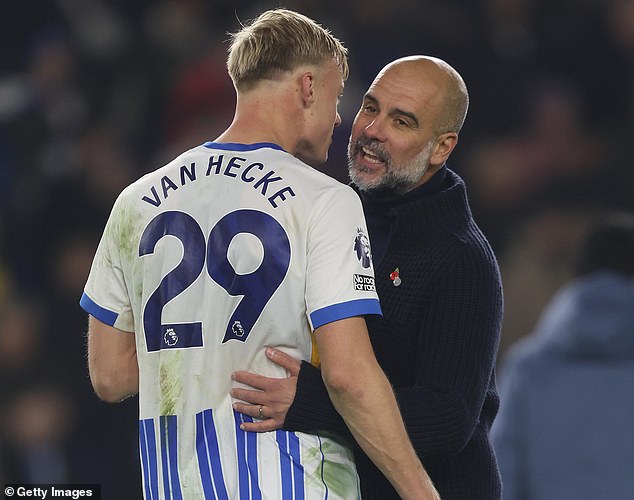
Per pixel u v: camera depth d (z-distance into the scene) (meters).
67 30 32.06
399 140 12.01
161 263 11.30
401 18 31.12
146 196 11.51
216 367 11.09
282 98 11.45
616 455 15.67
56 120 29.64
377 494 12.07
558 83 32.66
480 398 11.67
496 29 32.78
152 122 30.36
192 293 11.16
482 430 12.44
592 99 32.91
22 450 23.66
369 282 11.02
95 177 28.81
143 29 31.78
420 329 11.87
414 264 11.95
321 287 10.82
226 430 11.06
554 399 15.93
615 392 15.79
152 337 11.38
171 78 30.66
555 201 29.69
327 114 11.63
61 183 28.52
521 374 16.17
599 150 31.72
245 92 11.55
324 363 10.80
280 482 10.95
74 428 23.84
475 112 31.39
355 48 30.62
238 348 11.05
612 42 33.44
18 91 30.06
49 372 24.64
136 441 23.62
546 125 31.56
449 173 12.55
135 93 30.62
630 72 33.34
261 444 11.01
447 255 11.89
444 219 12.12
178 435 11.20
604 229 16.53
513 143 31.25
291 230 10.97
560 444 15.84
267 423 11.01
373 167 12.12
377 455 10.80
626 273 16.30
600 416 15.77
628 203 30.06
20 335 24.86
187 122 29.86
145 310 11.41
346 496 11.17
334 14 31.19
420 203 12.05
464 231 12.12
